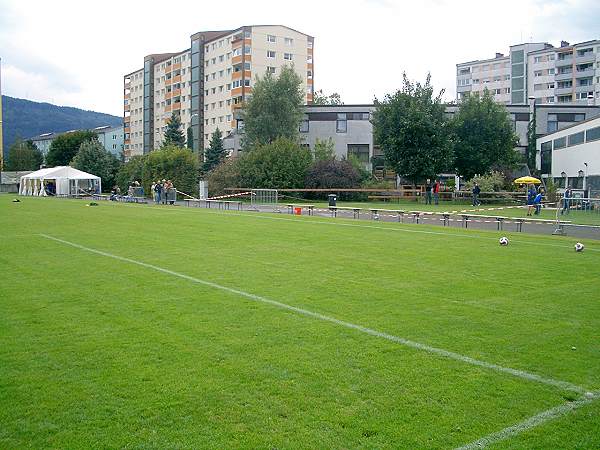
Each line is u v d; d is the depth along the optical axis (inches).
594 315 323.0
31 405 196.2
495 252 581.6
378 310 330.6
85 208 1387.8
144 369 229.9
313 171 2038.6
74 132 4431.6
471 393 208.2
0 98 4202.8
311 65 4136.3
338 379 220.4
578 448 169.6
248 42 3725.4
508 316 319.3
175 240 666.8
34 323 298.8
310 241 664.4
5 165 4463.6
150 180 2292.1
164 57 4650.6
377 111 2089.1
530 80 4419.3
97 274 442.9
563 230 838.5
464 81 4968.0
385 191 1898.4
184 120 4365.2
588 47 4065.0
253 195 1616.6
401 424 182.9
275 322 302.5
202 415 188.5
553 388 214.2
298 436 174.4
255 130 2696.9
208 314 319.0
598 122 1723.7
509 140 2172.7
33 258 524.4
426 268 478.0
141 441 171.3
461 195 1911.9
